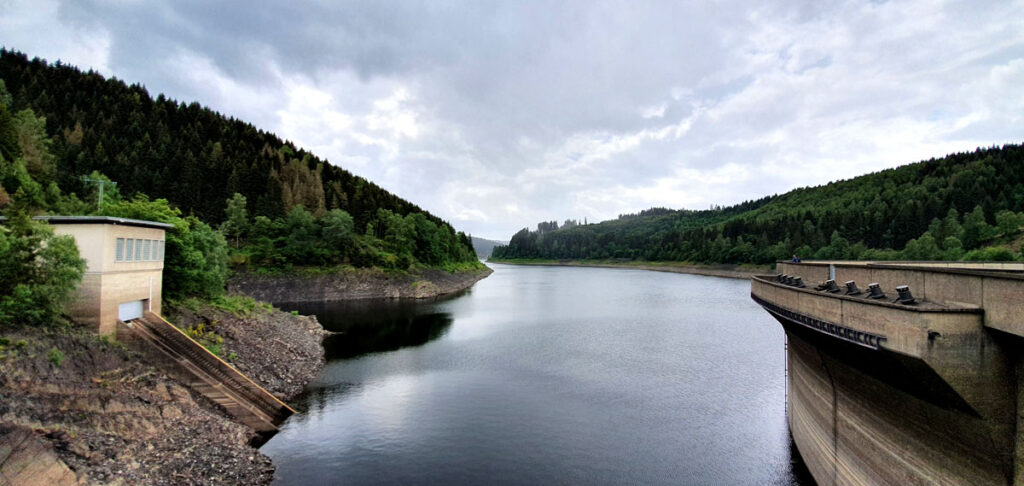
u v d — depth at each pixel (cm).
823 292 2020
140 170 12075
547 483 2506
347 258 11725
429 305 9475
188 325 4094
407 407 3569
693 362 4847
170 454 2389
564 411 3491
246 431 2969
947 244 10869
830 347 2000
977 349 1302
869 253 13250
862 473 1925
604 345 5656
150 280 3528
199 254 4484
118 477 2053
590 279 17288
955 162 19975
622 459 2764
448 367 4675
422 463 2697
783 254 16725
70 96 14538
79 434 2166
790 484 2489
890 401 1697
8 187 5459
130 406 2538
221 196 12988
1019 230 10750
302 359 4700
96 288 2983
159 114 15912
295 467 2625
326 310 8650
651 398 3775
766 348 5475
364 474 2566
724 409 3534
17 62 14812
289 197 13712
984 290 1292
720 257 19938
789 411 3181
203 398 3077
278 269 10650
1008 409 1289
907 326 1392
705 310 8556
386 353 5259
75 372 2500
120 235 3173
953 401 1344
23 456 1834
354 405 3603
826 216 18488
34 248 2664
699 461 2744
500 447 2911
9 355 2256
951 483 1448
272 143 18738
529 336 6225
